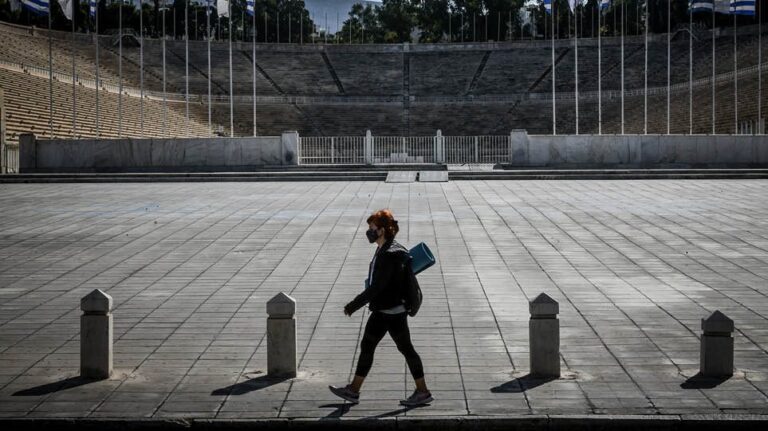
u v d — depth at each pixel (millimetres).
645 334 10039
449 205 23984
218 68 77125
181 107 66250
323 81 77188
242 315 11281
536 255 15781
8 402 7781
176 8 96000
